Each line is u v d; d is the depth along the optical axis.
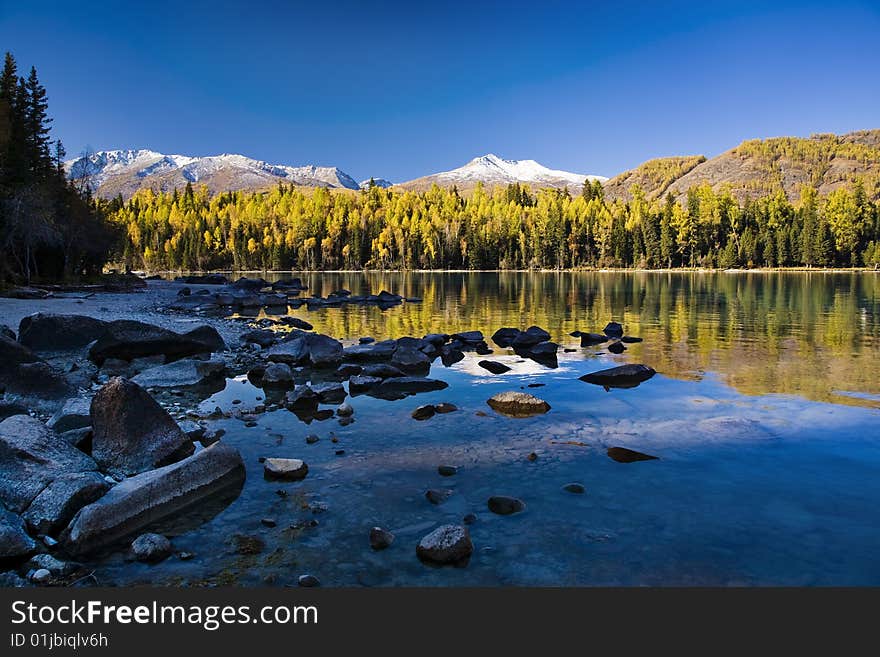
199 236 152.50
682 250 125.06
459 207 178.62
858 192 117.12
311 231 156.50
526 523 6.83
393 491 7.77
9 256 50.16
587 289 60.94
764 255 115.00
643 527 6.74
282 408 12.16
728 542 6.40
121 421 8.67
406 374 16.08
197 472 7.57
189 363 15.47
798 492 7.72
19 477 7.25
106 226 67.19
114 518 6.56
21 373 11.65
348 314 36.22
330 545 6.34
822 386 14.07
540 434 10.27
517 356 19.30
